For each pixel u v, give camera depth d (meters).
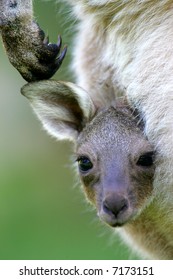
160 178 10.70
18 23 10.76
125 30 10.99
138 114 11.27
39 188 24.14
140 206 10.96
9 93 25.94
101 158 11.26
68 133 12.05
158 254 11.90
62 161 24.80
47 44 10.87
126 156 11.11
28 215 22.67
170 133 10.47
